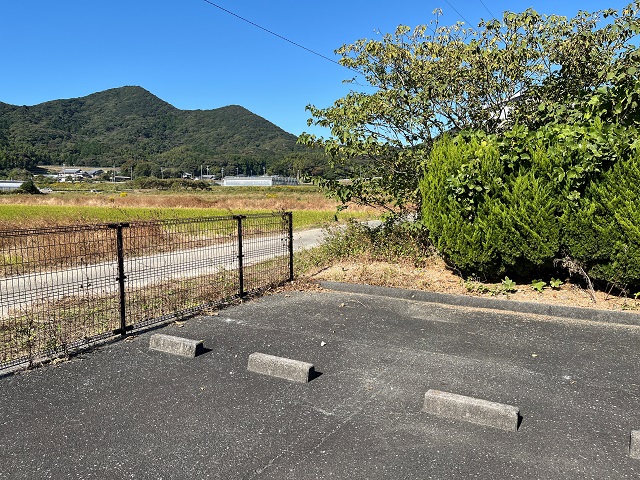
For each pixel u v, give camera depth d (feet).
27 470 8.79
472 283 23.06
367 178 29.86
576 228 20.56
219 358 14.71
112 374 13.42
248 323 18.58
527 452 9.36
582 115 23.08
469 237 22.49
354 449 9.50
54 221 61.05
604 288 21.72
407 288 23.27
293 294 23.68
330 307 21.07
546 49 25.91
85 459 9.17
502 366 14.01
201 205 137.39
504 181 22.22
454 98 27.20
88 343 15.89
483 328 17.88
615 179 19.60
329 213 92.84
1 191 258.57
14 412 11.11
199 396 11.99
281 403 11.60
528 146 21.67
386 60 28.58
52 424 10.55
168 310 19.99
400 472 8.70
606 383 12.76
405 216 30.17
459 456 9.23
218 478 8.54
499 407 10.45
